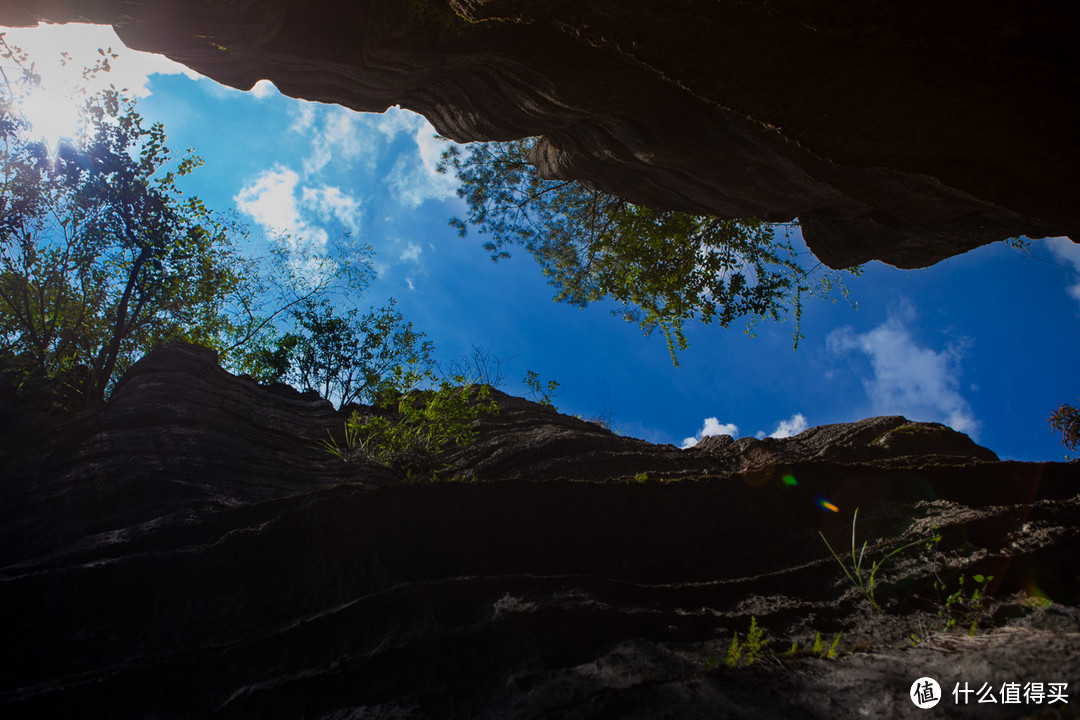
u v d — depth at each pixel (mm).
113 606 3670
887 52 4000
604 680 3047
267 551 4066
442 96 7555
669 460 8273
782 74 4461
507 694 3105
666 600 4121
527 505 4727
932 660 2994
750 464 8602
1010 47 3498
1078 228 5172
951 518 4965
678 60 4590
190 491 5016
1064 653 2615
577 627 3568
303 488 6094
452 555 4258
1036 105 4027
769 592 4316
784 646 3539
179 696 3242
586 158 8281
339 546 4148
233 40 6020
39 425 6227
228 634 3598
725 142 6770
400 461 7160
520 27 5992
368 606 3676
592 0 4277
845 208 7672
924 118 4469
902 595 4133
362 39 6332
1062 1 3141
